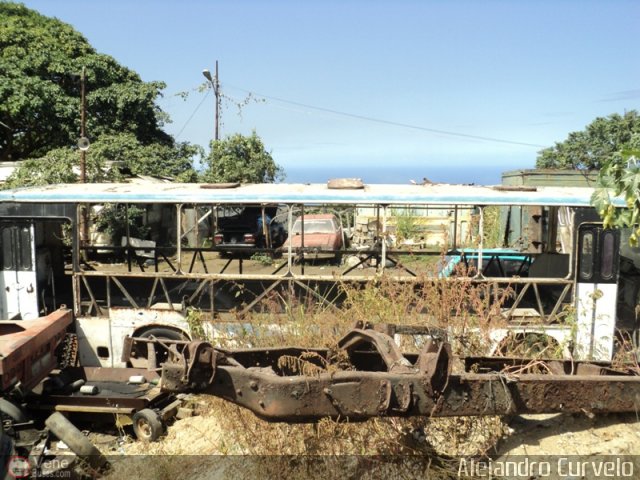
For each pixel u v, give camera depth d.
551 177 17.05
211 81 26.11
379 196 8.51
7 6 26.53
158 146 23.94
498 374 4.51
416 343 6.46
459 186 10.02
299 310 7.09
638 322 8.48
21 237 9.07
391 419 4.75
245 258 11.97
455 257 10.23
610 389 4.64
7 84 22.34
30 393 7.34
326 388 4.21
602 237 8.16
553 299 9.30
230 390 4.34
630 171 4.55
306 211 15.34
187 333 8.78
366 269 10.00
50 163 19.19
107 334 9.03
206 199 8.69
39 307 9.23
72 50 25.45
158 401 7.32
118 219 14.16
